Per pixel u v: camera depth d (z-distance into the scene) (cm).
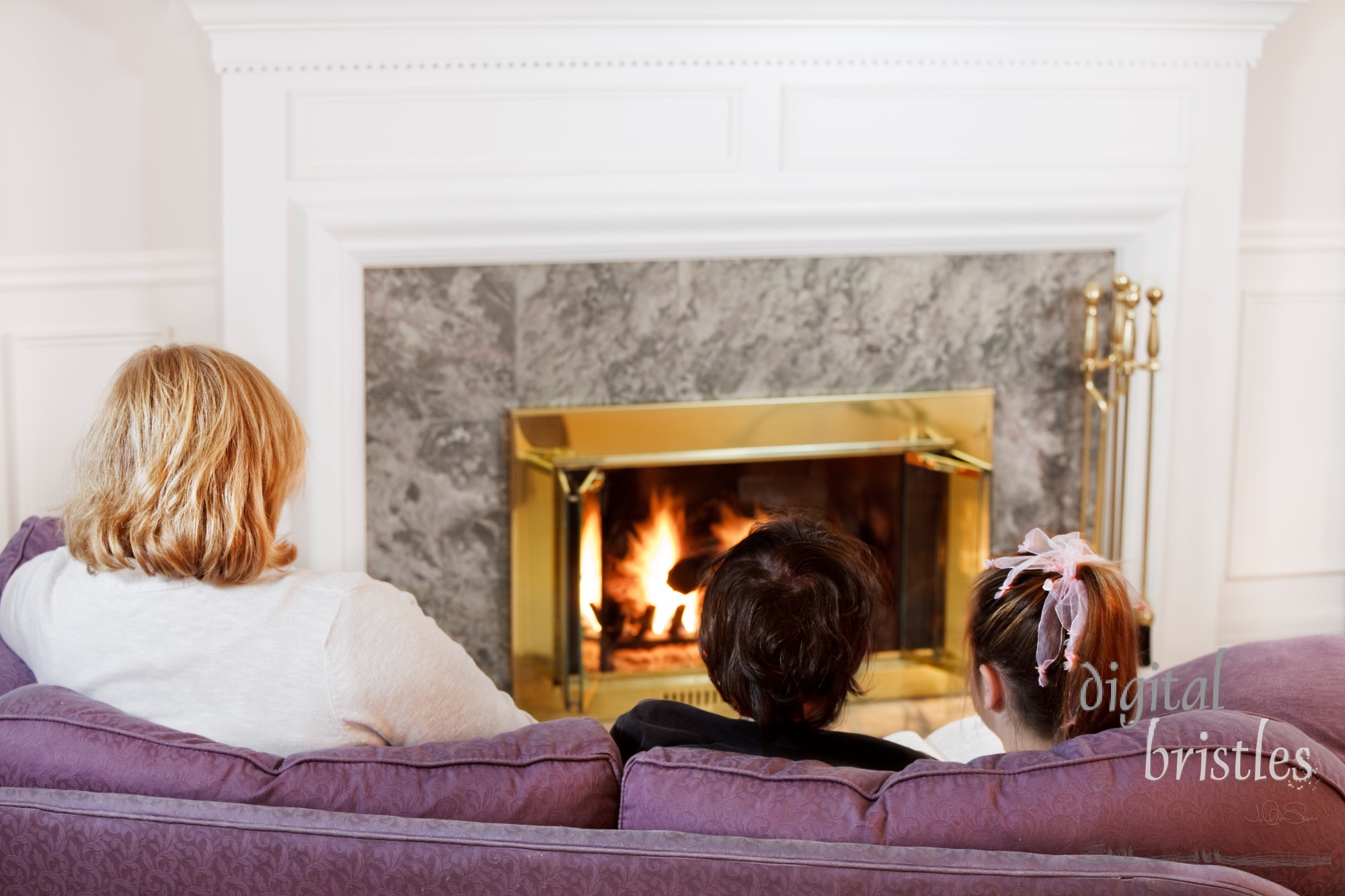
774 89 253
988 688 122
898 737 169
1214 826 100
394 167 246
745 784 104
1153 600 287
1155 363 267
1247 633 316
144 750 108
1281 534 313
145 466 118
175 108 264
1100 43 261
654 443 267
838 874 96
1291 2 257
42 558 133
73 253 265
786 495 283
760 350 269
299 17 235
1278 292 301
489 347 259
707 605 125
